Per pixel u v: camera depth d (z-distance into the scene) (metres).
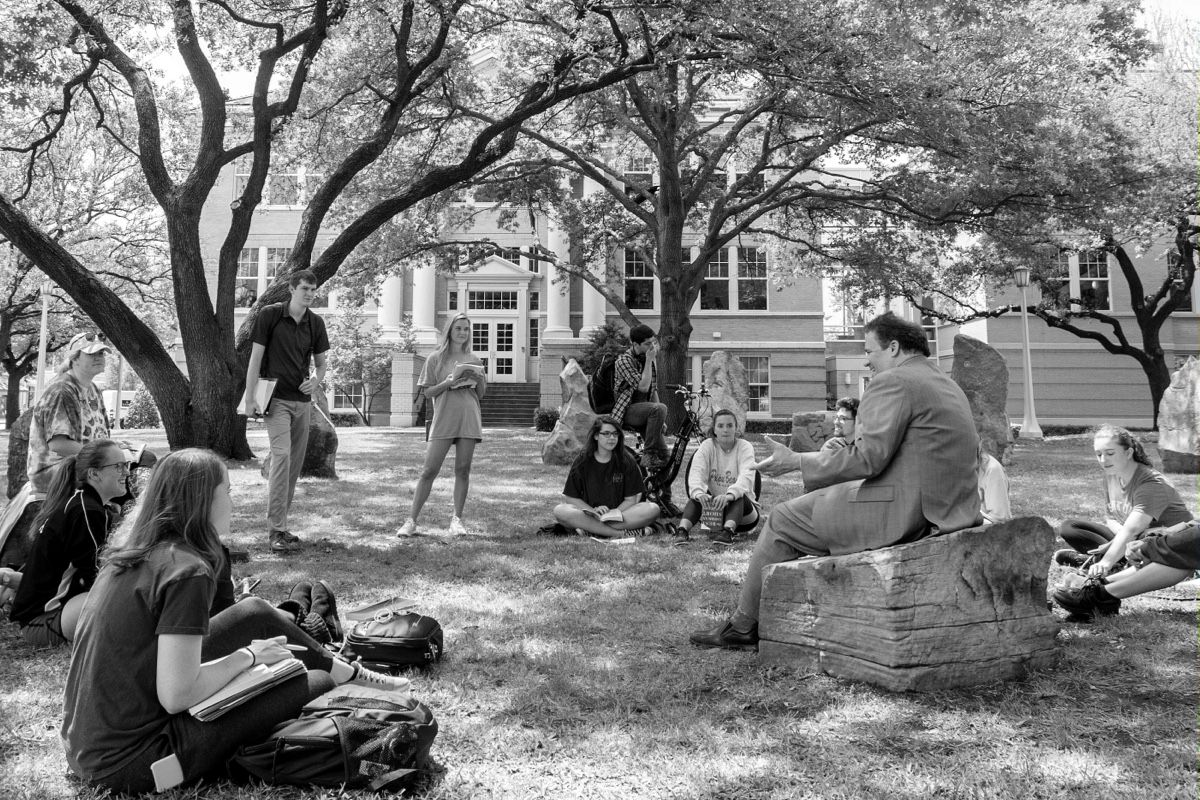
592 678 3.52
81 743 2.39
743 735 2.91
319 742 2.46
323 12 12.37
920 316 30.33
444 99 16.48
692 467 7.12
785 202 18.55
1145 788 2.45
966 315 27.20
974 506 3.59
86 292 11.49
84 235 25.95
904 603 3.30
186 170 20.50
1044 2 14.52
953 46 13.13
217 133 12.52
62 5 11.19
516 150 21.00
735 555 6.28
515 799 2.44
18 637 3.99
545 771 2.63
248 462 12.45
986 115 13.68
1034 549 3.56
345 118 17.11
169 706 2.36
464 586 5.21
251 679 2.49
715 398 14.66
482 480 11.23
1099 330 26.84
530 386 29.50
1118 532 4.61
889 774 2.58
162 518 2.45
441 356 7.13
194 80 12.49
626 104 18.73
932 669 3.31
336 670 3.06
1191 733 2.89
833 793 2.45
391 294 29.14
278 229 28.95
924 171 17.52
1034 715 3.08
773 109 16.20
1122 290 26.86
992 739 2.86
